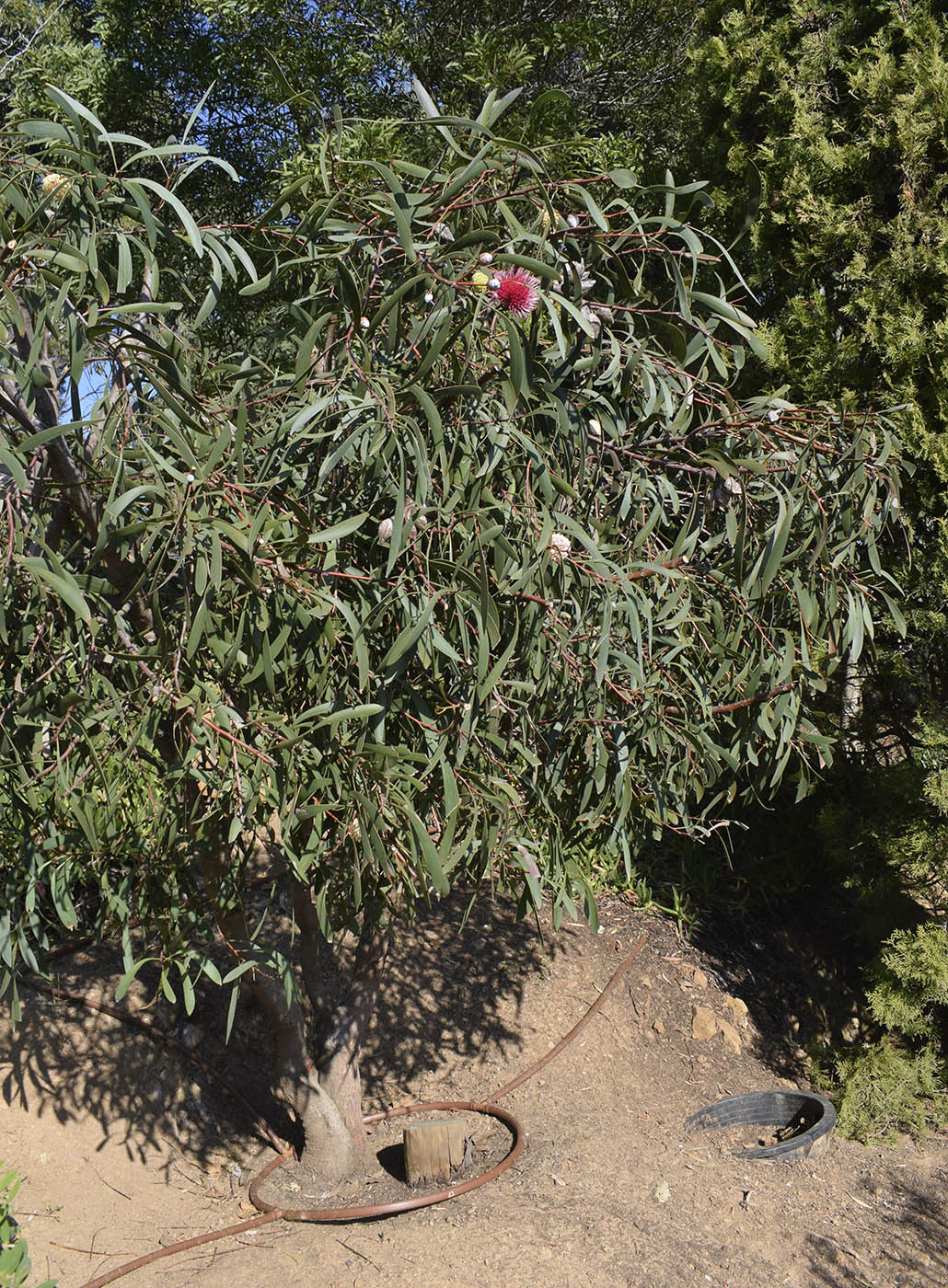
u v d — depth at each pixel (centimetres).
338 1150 315
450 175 191
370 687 189
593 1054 390
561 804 229
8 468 152
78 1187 293
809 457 223
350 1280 261
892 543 369
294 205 206
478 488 181
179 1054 343
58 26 774
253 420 200
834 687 410
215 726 169
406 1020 393
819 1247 298
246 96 605
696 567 231
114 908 204
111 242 187
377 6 596
